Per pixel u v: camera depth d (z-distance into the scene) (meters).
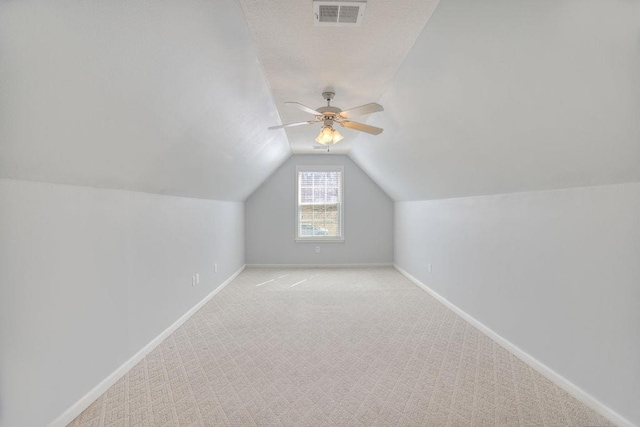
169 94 1.93
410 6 1.69
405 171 4.30
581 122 1.61
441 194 3.95
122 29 1.35
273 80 2.68
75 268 1.87
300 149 5.60
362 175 6.21
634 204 1.67
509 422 1.78
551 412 1.87
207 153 3.03
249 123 3.24
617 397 1.76
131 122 1.86
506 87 1.81
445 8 1.66
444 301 3.93
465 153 2.74
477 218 3.17
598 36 1.24
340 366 2.41
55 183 1.73
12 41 1.09
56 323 1.74
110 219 2.19
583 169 1.86
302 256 6.20
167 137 2.28
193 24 1.61
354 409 1.91
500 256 2.79
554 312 2.19
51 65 1.24
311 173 6.23
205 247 4.01
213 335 3.00
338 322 3.32
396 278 5.34
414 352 2.64
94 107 1.56
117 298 2.25
